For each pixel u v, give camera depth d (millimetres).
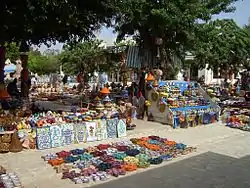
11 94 18938
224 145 13016
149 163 9891
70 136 11742
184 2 17734
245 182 8703
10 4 12078
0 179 8133
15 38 14797
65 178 8492
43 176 8602
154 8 17391
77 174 8648
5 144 10445
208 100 18469
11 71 34281
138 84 18609
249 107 22062
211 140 13750
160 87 17109
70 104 22734
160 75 18312
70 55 36594
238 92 31188
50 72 62219
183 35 19219
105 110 13461
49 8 11945
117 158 10172
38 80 54281
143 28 19438
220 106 20000
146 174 9078
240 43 31641
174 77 22812
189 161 10523
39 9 11805
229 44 30859
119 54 24703
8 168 9047
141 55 20062
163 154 10945
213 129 16109
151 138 13078
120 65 26422
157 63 20141
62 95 29328
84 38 15867
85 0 13562
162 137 13719
